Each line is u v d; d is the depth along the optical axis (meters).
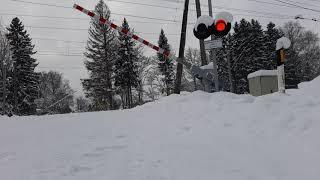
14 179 4.46
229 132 5.85
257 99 6.95
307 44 84.38
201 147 5.38
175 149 5.37
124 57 60.47
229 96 7.68
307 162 4.46
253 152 4.98
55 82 84.75
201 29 9.38
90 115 9.37
